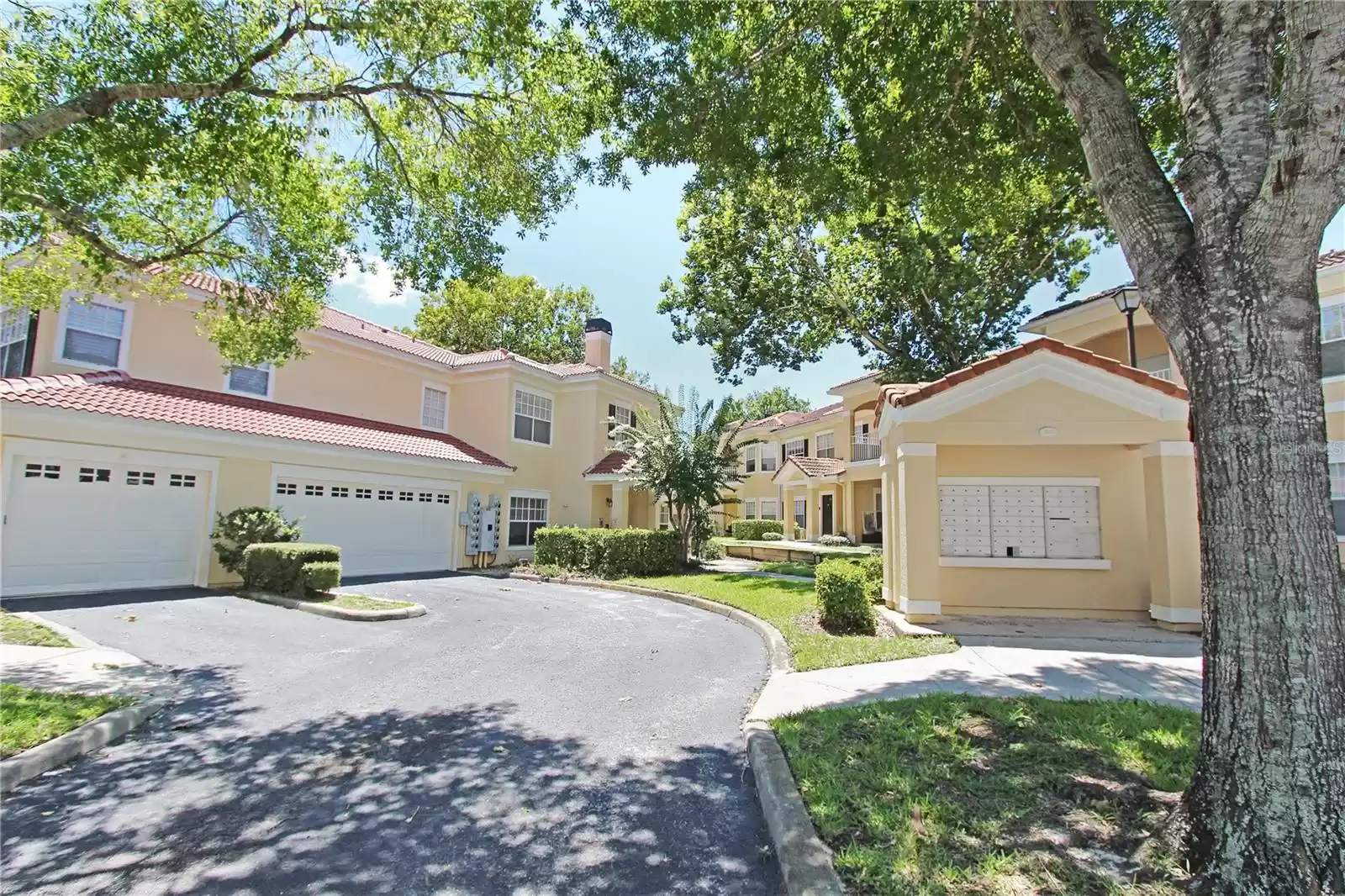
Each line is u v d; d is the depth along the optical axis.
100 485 11.42
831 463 31.27
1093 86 3.67
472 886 3.09
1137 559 9.83
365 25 6.38
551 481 22.16
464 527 18.77
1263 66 3.10
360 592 13.14
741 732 5.26
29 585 10.52
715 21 7.20
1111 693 5.79
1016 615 9.91
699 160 8.00
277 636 8.72
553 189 8.87
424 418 20.38
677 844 3.50
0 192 6.40
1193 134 3.21
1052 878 2.86
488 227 9.11
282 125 7.27
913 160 8.24
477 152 8.50
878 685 6.21
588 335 23.77
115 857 3.33
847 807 3.60
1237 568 2.89
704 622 10.54
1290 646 2.75
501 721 5.51
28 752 4.39
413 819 3.77
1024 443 9.35
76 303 11.77
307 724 5.40
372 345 18.31
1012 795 3.68
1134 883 2.81
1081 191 9.62
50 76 6.28
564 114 8.09
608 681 6.82
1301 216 2.80
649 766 4.56
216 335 10.30
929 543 9.33
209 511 12.87
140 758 4.64
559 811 3.87
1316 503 2.83
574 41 7.42
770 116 7.77
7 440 10.32
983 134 8.31
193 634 8.66
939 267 17.08
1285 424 2.84
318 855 3.37
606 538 16.66
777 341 20.09
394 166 8.54
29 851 3.39
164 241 8.98
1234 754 2.82
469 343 32.56
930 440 9.44
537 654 8.05
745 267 19.28
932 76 7.54
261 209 8.76
